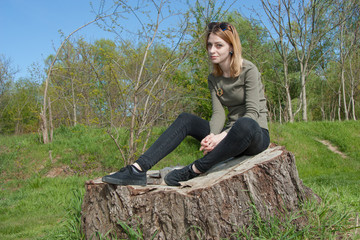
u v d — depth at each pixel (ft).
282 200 6.80
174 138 7.33
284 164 7.09
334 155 35.78
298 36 59.26
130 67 22.13
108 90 20.29
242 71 7.87
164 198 6.32
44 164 29.55
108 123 21.77
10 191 24.95
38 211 18.03
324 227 6.88
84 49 21.11
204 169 7.27
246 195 6.48
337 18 61.87
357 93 81.56
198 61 22.56
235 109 8.34
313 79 85.20
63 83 32.86
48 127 36.86
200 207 6.06
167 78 22.36
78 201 9.34
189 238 6.12
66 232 8.96
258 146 7.50
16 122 69.51
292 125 44.96
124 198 6.59
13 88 71.20
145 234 6.36
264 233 6.36
